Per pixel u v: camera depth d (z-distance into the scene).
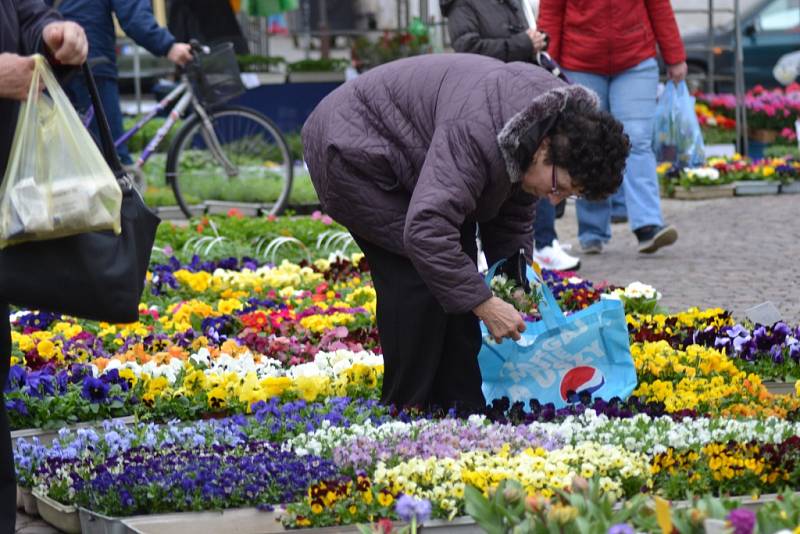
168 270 17.06
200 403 10.57
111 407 10.37
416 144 9.12
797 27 38.28
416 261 8.70
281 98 35.53
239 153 25.25
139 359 11.80
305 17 37.62
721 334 12.33
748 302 15.68
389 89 9.29
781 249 19.86
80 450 9.28
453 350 9.69
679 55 19.45
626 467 8.05
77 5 21.03
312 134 9.56
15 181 7.25
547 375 9.90
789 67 36.56
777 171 28.47
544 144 8.63
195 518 7.94
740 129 33.94
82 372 11.06
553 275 16.30
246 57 35.19
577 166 8.55
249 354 11.90
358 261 18.09
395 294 9.58
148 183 28.31
